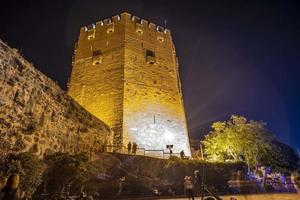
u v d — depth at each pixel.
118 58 31.22
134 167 17.05
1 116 9.91
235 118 27.41
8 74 10.60
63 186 10.96
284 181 21.95
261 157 25.27
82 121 17.62
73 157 12.23
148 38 35.47
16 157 9.35
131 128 26.52
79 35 37.91
